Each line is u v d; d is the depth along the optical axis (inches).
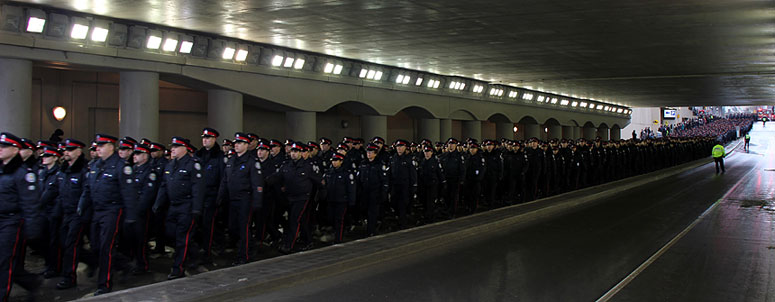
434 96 1137.4
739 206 645.3
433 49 774.5
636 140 1179.3
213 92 744.3
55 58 562.9
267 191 418.3
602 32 639.1
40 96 676.1
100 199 300.5
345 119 1090.7
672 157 1396.4
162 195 334.6
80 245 363.6
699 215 571.5
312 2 498.0
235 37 695.1
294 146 397.1
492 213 551.2
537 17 557.3
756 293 285.7
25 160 311.0
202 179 331.9
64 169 336.8
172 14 557.6
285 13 546.9
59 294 302.8
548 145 756.6
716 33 642.8
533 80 1186.0
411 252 396.5
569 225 512.4
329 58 852.6
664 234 461.4
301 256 358.3
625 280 313.1
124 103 642.8
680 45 729.0
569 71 1019.9
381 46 751.1
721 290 291.4
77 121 711.1
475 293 287.9
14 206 262.2
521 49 767.1
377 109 991.6
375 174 461.1
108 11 546.9
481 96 1267.2
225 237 438.9
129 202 302.4
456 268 345.4
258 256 398.6
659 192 812.0
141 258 345.4
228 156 396.8
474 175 599.2
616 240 436.1
